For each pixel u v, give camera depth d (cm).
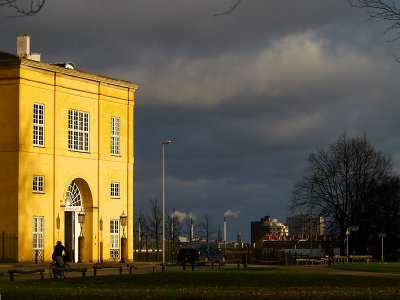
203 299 2889
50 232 7138
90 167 7681
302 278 4734
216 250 8506
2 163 6894
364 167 10812
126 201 8119
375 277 4944
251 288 3688
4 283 4200
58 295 3111
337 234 11356
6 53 6906
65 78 7394
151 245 11956
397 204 11281
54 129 7250
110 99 7975
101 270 6278
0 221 6862
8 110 6894
